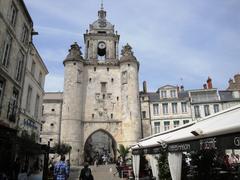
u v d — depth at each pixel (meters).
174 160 7.90
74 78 35.00
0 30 12.53
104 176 18.81
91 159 35.16
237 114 5.83
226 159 11.73
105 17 44.09
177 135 7.46
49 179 14.16
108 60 38.44
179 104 35.78
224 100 34.44
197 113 34.75
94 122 34.66
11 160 12.49
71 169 23.89
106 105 35.62
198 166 9.35
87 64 37.41
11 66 14.26
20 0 15.05
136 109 34.34
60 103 36.22
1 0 12.59
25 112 16.84
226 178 9.36
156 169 12.57
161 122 35.34
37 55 18.97
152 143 9.79
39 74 20.69
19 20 15.24
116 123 34.84
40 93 21.11
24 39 16.58
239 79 36.91
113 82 36.88
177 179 7.69
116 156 33.41
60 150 26.92
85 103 35.50
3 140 11.83
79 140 33.00
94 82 36.72
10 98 14.26
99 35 40.75
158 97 37.31
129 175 15.99
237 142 4.45
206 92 35.62
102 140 60.50
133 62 36.59
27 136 14.20
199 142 5.79
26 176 12.25
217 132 5.00
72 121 32.97
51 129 34.84
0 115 12.93
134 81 35.75
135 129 33.25
